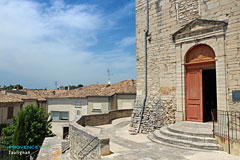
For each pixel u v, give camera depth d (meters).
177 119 9.70
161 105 10.34
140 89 11.63
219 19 8.52
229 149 6.26
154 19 11.08
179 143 7.26
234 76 7.95
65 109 24.48
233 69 8.00
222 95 8.23
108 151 6.24
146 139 8.82
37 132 15.97
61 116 24.73
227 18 8.26
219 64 8.38
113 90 23.91
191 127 8.45
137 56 11.97
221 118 8.23
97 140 6.33
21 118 15.55
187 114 9.59
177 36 9.93
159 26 10.81
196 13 9.33
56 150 6.98
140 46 11.81
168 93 10.19
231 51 8.09
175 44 10.03
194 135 7.42
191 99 9.48
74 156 8.84
